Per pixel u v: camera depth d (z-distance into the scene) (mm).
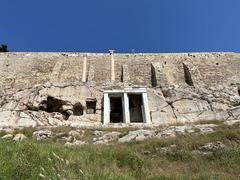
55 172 6633
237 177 10383
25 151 8500
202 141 16719
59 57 49344
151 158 13719
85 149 12539
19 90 35438
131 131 23453
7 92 35438
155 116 32281
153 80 44562
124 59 49000
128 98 35312
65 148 11148
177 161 13828
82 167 8312
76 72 45844
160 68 45281
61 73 45500
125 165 10992
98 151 11953
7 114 30953
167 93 35625
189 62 48531
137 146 17031
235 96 37000
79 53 50062
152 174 10102
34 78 45344
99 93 34969
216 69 47906
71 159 8852
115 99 36312
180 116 32531
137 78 45312
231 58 50844
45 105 33594
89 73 44750
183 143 16594
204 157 14180
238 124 23266
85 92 34844
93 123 31188
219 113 32844
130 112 35844
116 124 29344
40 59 49156
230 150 14555
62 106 33438
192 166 12414
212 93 36531
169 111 32969
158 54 50438
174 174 10352
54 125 30234
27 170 6727
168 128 23156
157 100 34094
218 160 13531
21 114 31156
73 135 22500
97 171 8016
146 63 48188
